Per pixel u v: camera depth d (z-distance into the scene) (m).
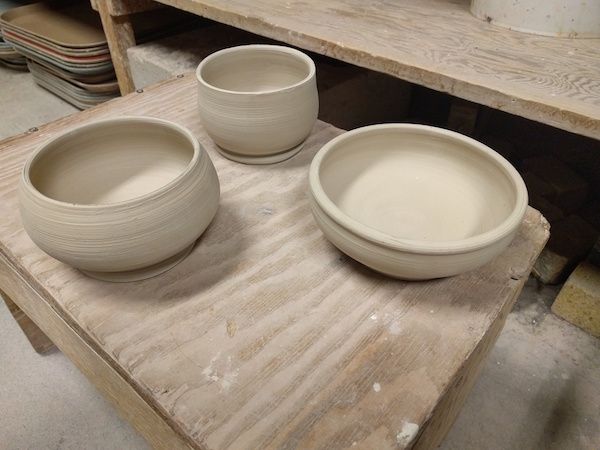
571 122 0.68
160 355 0.47
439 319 0.51
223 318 0.51
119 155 0.65
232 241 0.61
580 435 0.96
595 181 1.42
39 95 2.03
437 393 0.44
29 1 2.27
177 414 0.42
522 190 0.51
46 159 0.56
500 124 1.59
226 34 1.59
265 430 0.41
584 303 1.12
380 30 0.98
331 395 0.44
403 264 0.46
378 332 0.50
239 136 0.69
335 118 1.43
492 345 0.80
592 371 1.08
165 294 0.54
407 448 0.41
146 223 0.47
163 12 1.68
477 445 0.95
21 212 0.50
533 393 1.04
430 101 1.79
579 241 1.23
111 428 0.96
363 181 0.65
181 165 0.65
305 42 0.96
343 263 0.58
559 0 0.90
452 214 0.61
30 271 0.57
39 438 0.95
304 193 0.70
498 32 0.97
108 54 1.66
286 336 0.49
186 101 0.95
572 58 0.85
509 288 0.55
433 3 1.16
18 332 1.16
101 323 0.51
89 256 0.47
